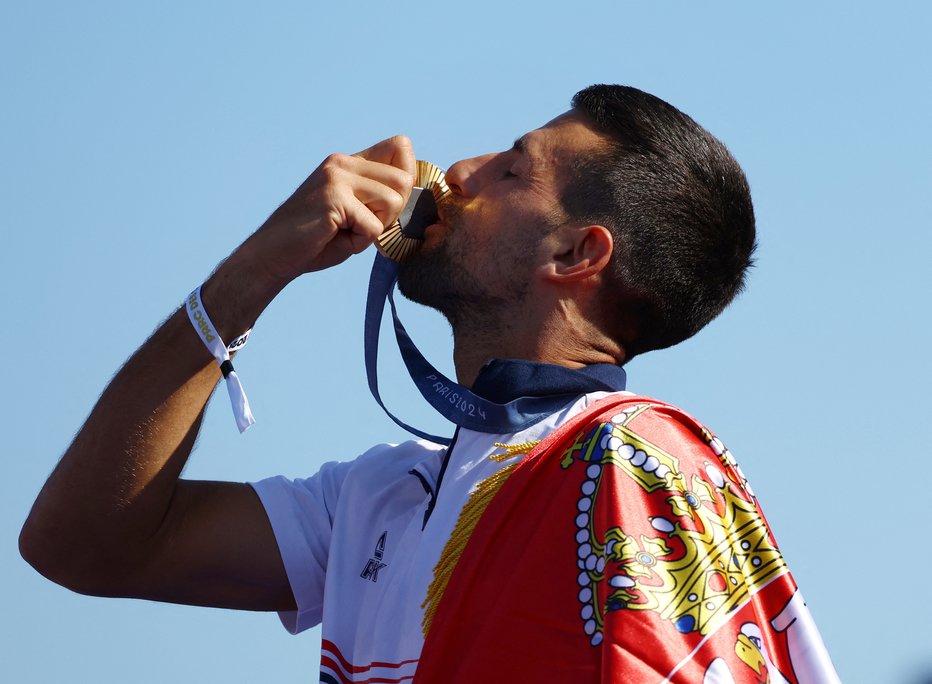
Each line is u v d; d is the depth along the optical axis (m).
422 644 6.25
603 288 7.46
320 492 7.99
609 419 6.41
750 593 5.94
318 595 7.81
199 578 7.79
